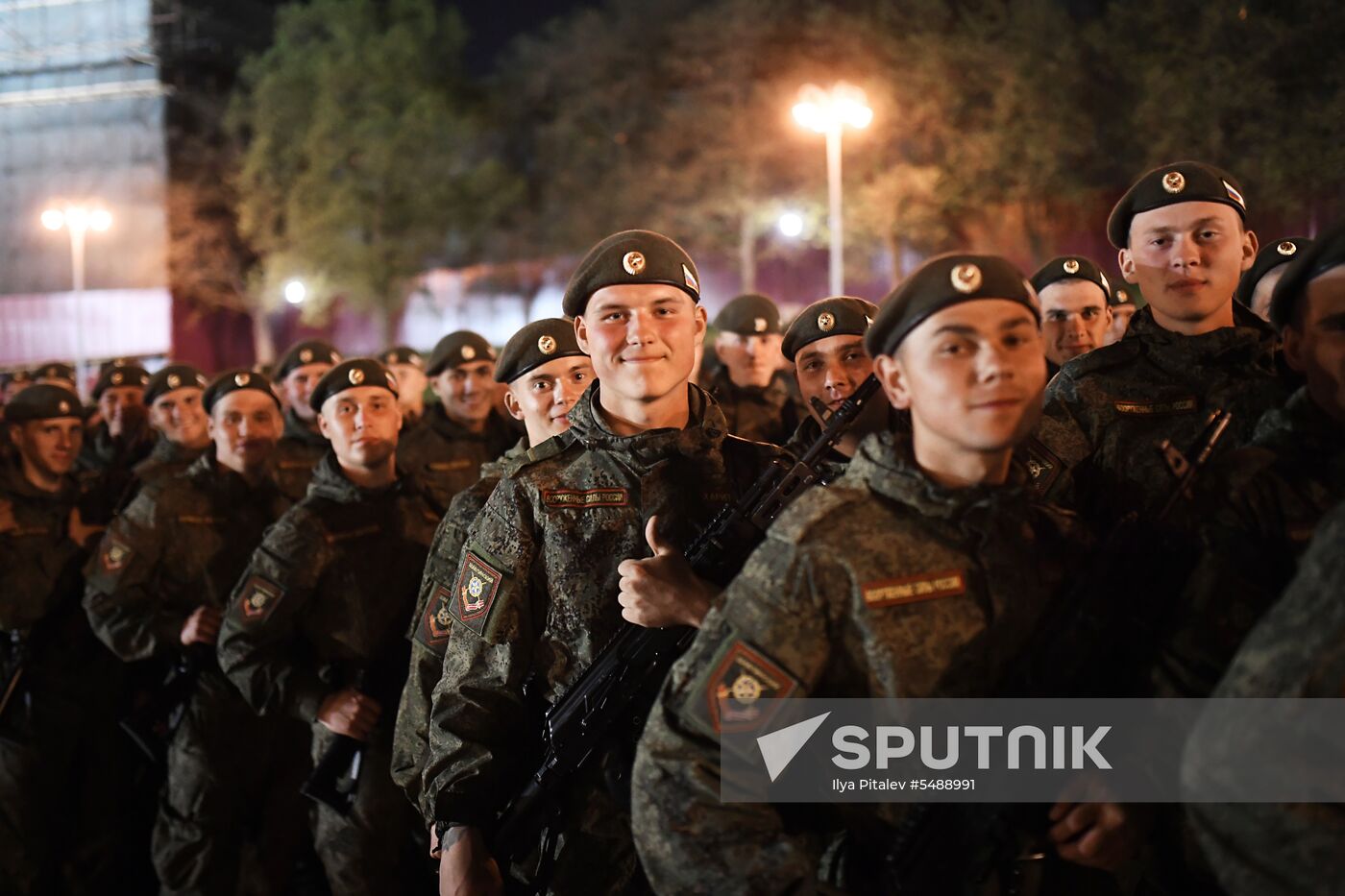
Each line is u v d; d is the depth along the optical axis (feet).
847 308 11.71
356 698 13.42
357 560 14.02
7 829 16.94
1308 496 7.23
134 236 121.80
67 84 124.67
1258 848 5.64
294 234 104.88
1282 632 5.65
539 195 112.47
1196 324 10.24
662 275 9.03
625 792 8.52
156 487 16.79
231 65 126.41
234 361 128.57
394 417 14.46
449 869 8.72
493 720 9.04
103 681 17.90
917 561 6.65
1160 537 6.92
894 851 6.68
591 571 8.98
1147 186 10.25
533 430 12.95
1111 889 7.50
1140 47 58.59
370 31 107.96
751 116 88.63
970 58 73.10
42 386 18.11
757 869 6.43
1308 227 44.65
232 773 15.84
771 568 6.75
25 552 17.38
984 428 6.47
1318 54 45.78
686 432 9.29
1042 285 15.39
